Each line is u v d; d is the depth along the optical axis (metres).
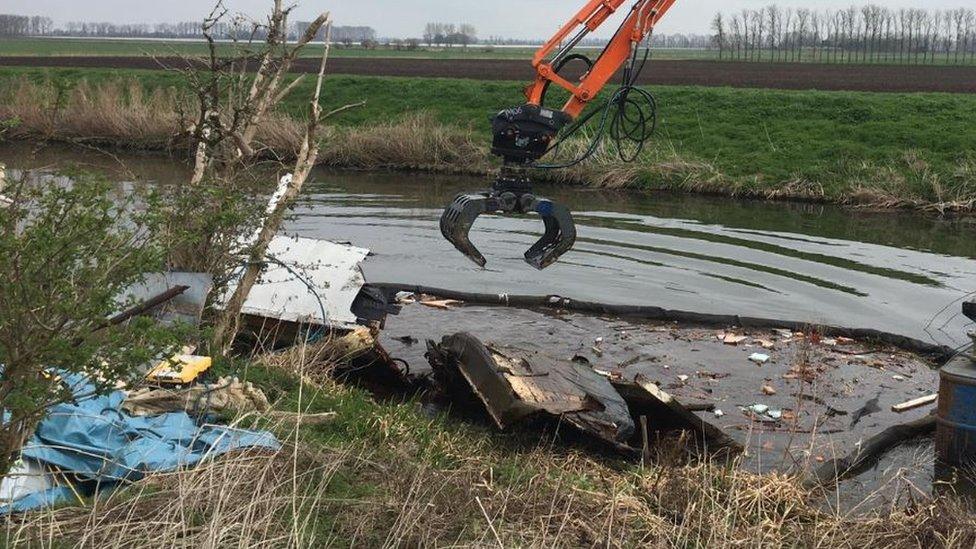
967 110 24.80
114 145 26.52
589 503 5.72
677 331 10.85
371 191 20.78
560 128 8.07
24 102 27.31
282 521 4.76
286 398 6.81
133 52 67.19
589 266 13.81
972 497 6.86
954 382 7.26
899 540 5.56
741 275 13.48
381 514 4.98
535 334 10.54
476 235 16.00
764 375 9.44
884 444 7.84
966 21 76.56
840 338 10.74
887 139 23.19
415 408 7.88
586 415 7.30
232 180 7.90
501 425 7.29
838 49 79.69
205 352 7.09
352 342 8.35
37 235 4.24
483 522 5.11
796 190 20.69
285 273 9.40
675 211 18.94
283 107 30.20
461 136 25.31
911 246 15.76
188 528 4.43
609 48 8.67
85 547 4.23
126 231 5.39
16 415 4.36
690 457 7.22
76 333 4.45
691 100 27.42
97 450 5.03
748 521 5.78
